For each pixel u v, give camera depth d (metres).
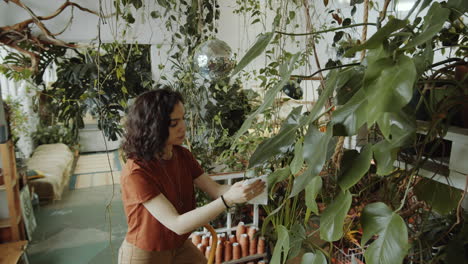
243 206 2.82
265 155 0.95
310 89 3.31
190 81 2.82
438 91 1.02
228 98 3.23
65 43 2.63
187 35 2.94
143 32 2.87
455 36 1.18
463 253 0.84
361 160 0.78
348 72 0.84
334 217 0.78
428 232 1.06
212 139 2.82
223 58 2.14
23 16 2.46
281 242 1.00
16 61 2.92
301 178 0.77
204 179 1.66
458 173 0.92
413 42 0.61
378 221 0.73
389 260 0.67
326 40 3.09
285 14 1.98
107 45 2.86
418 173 0.99
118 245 3.19
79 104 2.96
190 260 1.66
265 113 2.31
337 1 2.89
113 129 2.88
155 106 1.29
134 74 2.97
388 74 0.59
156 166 1.39
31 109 5.24
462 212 0.98
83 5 2.61
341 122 0.72
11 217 2.75
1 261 2.28
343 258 1.82
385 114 0.64
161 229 1.42
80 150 6.14
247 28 3.53
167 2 2.63
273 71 2.10
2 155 2.66
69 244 3.21
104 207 4.05
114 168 5.43
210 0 3.08
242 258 2.37
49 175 4.31
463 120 0.99
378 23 0.89
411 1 2.34
